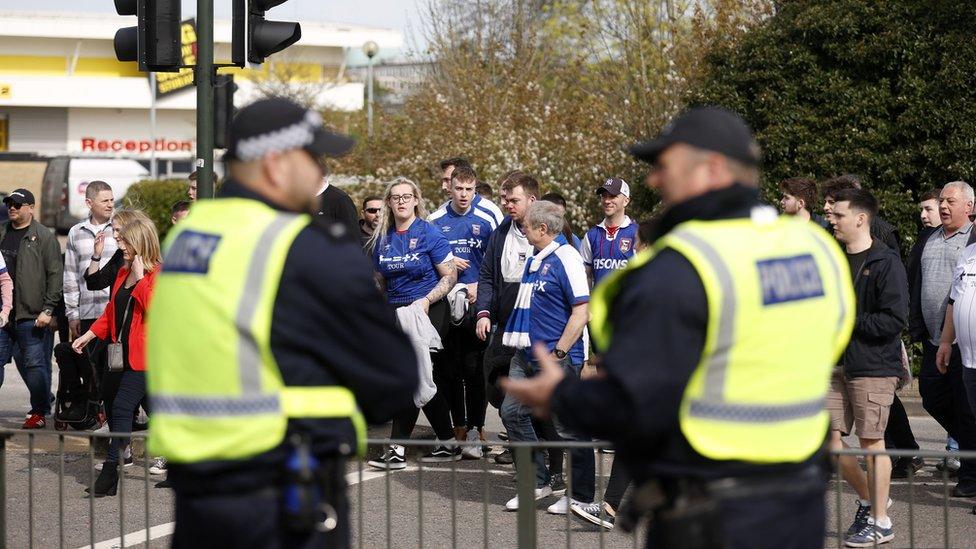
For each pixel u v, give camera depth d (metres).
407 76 40.44
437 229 11.84
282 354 4.12
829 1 18.16
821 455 4.29
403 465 10.87
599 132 25.14
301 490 4.07
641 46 26.80
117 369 10.35
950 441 11.23
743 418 4.00
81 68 80.69
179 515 4.28
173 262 4.28
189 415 4.16
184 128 82.31
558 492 9.91
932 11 17.17
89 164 53.19
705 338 3.93
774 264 4.07
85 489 10.64
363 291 4.16
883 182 17.39
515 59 33.31
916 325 10.96
